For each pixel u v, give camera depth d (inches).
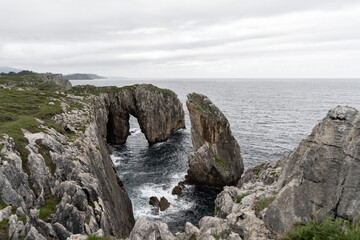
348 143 454.9
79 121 1598.2
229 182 1931.6
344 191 429.1
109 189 1130.0
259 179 1119.6
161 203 1649.9
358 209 402.6
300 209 464.1
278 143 2915.8
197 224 1462.8
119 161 2539.4
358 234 350.0
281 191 498.3
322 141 487.5
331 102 6781.5
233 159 1985.7
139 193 1831.9
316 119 4330.7
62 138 1135.6
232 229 533.6
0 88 2426.2
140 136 3703.3
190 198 1768.0
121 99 3390.7
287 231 446.9
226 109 5659.5
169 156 2696.9
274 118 4495.6
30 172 752.3
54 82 5457.7
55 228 608.7
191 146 3083.2
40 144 920.3
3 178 609.0
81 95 2849.4
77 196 724.0
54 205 705.6
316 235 376.2
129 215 1389.0
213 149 1957.4
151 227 625.0
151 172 2245.3
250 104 6609.3
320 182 466.3
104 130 2699.3
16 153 778.8
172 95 3750.0
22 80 4911.4
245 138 3137.3
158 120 3314.5
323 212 441.7
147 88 3523.6
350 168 435.2
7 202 583.2
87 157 1059.3
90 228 657.0
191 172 1980.8
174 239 616.4
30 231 525.7
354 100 7170.3
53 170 831.1
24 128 1056.8
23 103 1770.4
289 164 636.7
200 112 1964.8
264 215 509.7
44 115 1488.7
